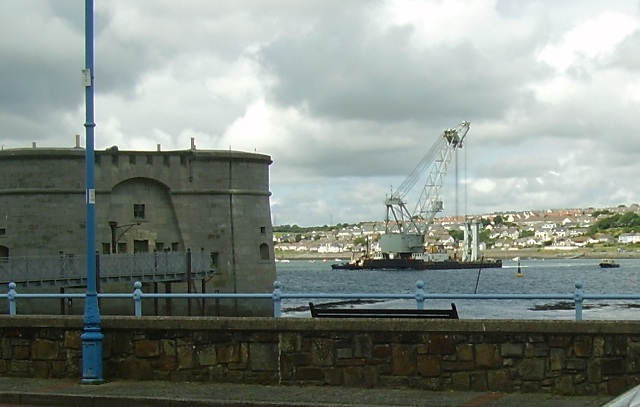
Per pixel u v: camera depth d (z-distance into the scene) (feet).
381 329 51.21
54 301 212.64
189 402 48.39
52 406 50.70
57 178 241.14
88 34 55.36
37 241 239.71
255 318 53.52
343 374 51.93
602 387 48.34
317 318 52.80
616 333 48.11
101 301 228.22
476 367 50.06
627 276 522.06
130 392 51.01
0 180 242.99
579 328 48.47
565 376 48.83
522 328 49.32
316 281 497.46
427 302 214.69
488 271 610.24
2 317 57.82
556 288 401.49
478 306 197.57
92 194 55.72
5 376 57.67
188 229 253.85
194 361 54.34
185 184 254.47
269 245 268.41
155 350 55.01
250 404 47.29
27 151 239.91
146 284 233.76
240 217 259.19
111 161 247.09
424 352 50.75
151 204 252.83
